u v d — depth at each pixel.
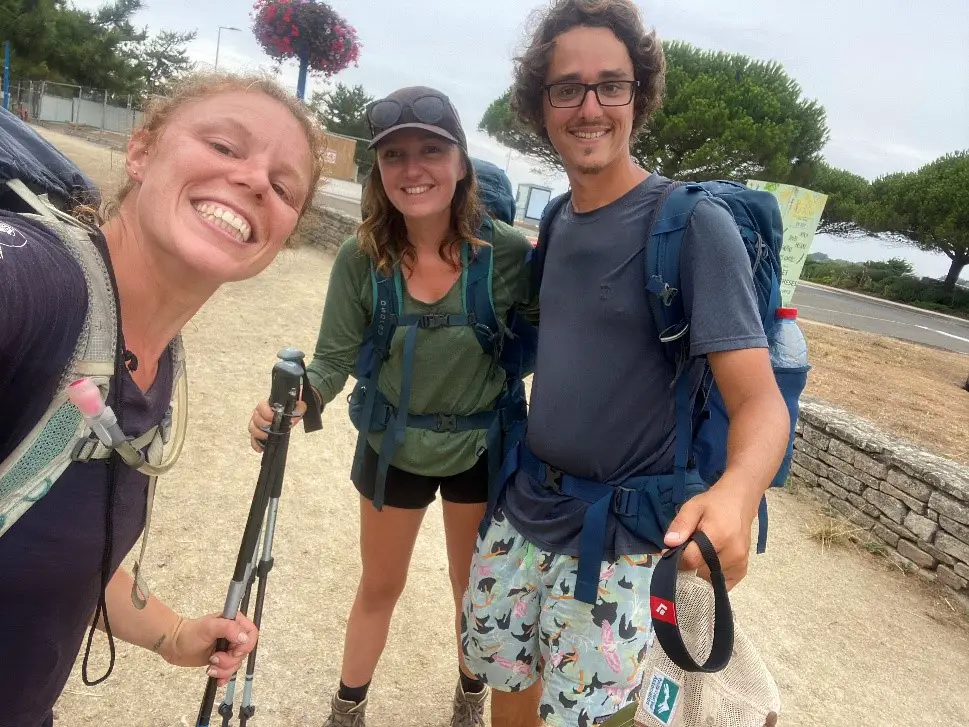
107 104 34.78
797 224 4.85
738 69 31.03
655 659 1.30
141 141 0.99
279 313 6.67
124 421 0.90
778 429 1.24
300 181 1.04
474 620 1.74
